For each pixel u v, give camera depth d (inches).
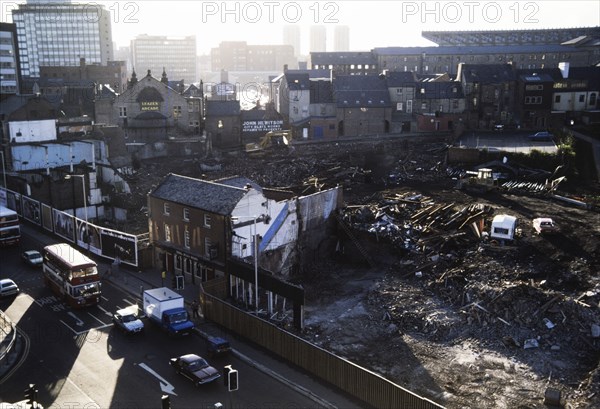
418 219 2637.8
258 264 2188.7
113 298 2064.5
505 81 4734.3
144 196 3250.5
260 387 1488.7
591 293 1908.2
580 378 1568.7
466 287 2025.1
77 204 3061.0
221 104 4675.2
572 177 3415.4
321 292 2148.1
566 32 7391.7
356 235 2482.8
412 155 4005.9
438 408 1264.8
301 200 2338.8
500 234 2359.7
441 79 5280.5
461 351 1711.4
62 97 5147.6
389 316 1915.6
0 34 5900.6
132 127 4325.8
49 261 2087.8
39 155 3331.7
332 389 1469.0
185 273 2269.9
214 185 2240.4
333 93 4840.1
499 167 3476.9
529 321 1814.7
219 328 1825.8
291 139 4677.7
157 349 1689.2
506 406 1449.3
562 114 4692.4
